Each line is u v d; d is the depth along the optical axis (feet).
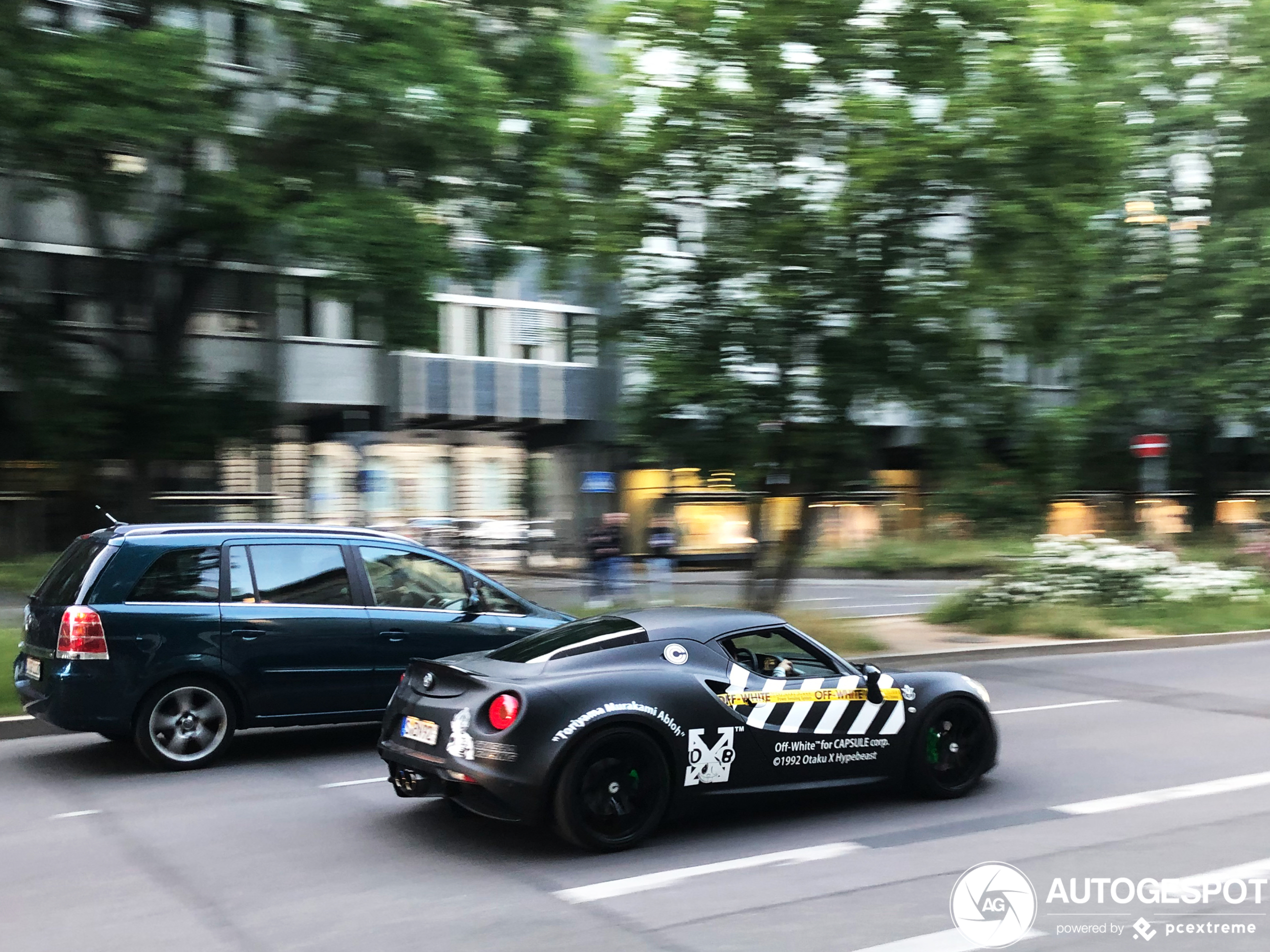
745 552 120.88
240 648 29.04
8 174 65.00
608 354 54.34
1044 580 65.26
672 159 49.90
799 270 49.62
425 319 68.13
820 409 51.13
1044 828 22.50
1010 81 46.24
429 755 21.21
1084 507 110.32
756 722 22.30
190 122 60.70
